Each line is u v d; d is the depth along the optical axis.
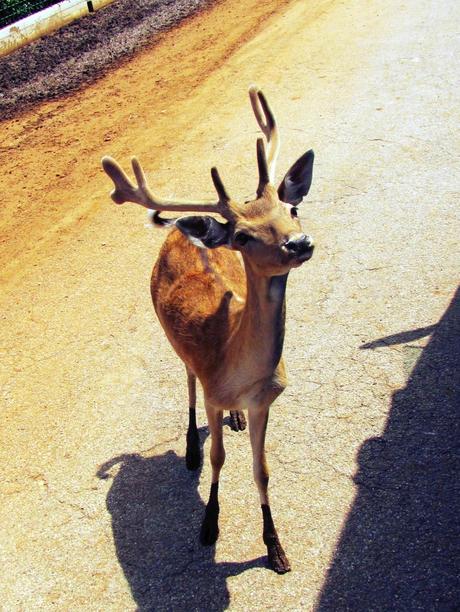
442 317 3.34
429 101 5.05
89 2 8.00
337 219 4.03
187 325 2.62
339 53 6.11
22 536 2.80
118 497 2.88
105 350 3.51
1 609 2.60
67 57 7.06
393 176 4.30
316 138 4.85
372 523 2.65
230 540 2.69
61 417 3.22
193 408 2.93
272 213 2.22
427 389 3.05
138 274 3.94
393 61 5.77
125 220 4.42
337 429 2.96
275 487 2.81
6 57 7.16
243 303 2.50
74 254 4.19
